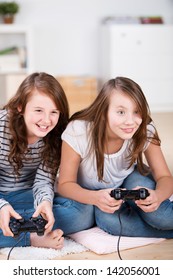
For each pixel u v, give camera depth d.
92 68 5.44
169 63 5.22
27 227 1.59
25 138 1.75
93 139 1.73
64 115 1.76
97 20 5.37
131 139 1.77
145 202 1.65
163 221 1.78
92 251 1.71
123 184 1.89
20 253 1.66
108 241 1.73
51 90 1.69
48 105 1.68
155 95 5.25
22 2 5.23
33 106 1.68
